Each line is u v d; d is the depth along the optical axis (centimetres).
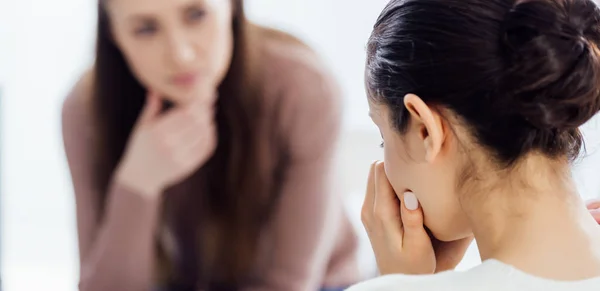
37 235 215
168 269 216
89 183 212
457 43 79
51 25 205
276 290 216
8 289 215
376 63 87
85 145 210
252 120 209
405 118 85
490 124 80
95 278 215
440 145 82
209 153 211
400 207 104
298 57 207
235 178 212
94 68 205
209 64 205
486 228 85
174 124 209
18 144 210
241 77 207
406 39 82
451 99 80
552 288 78
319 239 216
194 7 202
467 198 85
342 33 209
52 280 217
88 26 204
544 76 77
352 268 222
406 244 100
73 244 215
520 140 80
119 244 213
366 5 209
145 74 205
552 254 81
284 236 214
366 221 108
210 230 214
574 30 79
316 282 219
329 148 213
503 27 78
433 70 80
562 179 84
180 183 212
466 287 79
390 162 92
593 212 107
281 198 213
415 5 82
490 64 78
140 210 212
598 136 103
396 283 82
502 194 83
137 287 215
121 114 207
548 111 78
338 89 211
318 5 207
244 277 216
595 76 79
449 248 106
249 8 204
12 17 205
